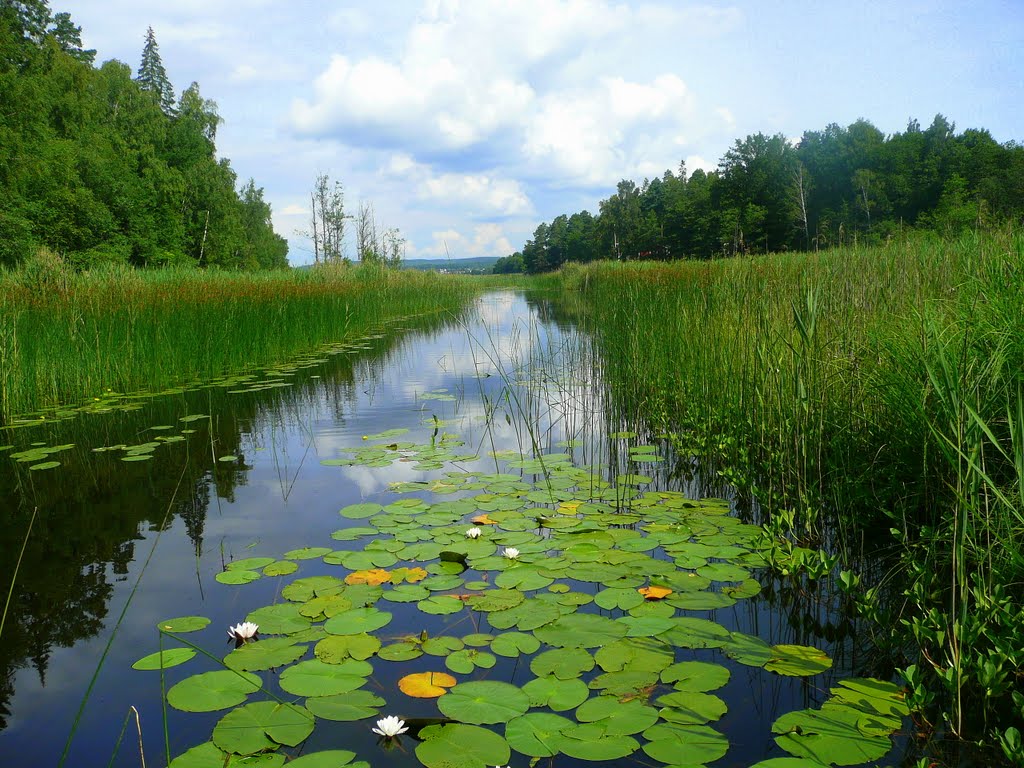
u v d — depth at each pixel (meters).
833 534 2.80
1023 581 1.93
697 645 1.92
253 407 5.76
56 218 22.42
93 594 2.36
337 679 1.76
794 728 1.53
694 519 3.02
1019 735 1.43
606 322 7.15
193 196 32.50
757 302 4.22
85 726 1.63
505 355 8.84
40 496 3.47
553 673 1.78
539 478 3.71
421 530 2.91
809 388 3.18
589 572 2.44
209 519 3.11
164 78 37.81
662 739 1.49
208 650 1.96
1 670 1.90
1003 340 2.39
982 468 2.00
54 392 6.09
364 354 9.44
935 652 1.90
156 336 7.16
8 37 25.05
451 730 1.54
